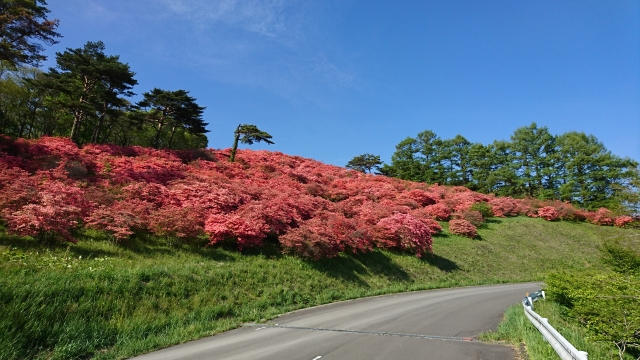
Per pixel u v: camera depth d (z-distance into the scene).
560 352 6.14
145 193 17.06
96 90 30.36
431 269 22.89
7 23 18.97
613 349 8.76
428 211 35.81
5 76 30.78
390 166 68.25
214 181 22.23
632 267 15.59
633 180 15.59
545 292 15.38
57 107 33.41
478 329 9.80
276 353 6.90
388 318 10.87
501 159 61.31
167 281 10.44
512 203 42.91
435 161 66.31
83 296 8.24
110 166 22.30
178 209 15.47
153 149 30.05
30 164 18.45
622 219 36.56
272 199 20.47
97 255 11.59
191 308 9.98
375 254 21.50
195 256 13.81
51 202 11.98
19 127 36.69
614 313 9.10
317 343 7.70
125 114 32.19
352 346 7.49
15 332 6.57
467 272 24.77
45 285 8.00
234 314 10.59
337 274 16.73
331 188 32.97
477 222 35.66
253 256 15.53
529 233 35.53
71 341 7.03
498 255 29.34
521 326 9.06
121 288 9.16
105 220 13.26
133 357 6.80
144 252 12.96
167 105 34.03
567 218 40.38
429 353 7.14
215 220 15.72
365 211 25.72
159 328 8.55
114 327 7.89
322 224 18.95
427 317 11.23
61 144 23.75
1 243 10.58
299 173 34.75
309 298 13.54
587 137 56.12
